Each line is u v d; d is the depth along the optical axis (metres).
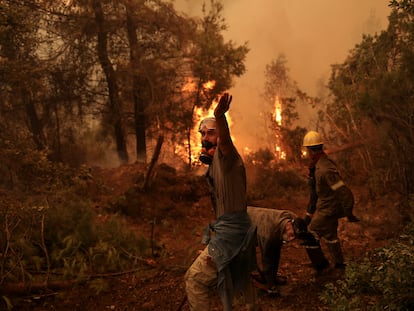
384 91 6.19
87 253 5.57
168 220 7.44
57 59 12.18
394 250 3.95
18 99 11.31
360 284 4.13
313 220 4.97
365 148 8.10
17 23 7.03
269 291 4.49
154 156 7.71
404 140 6.49
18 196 6.55
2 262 4.84
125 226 6.55
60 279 5.09
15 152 6.88
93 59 12.86
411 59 6.18
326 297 3.94
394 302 3.58
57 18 12.23
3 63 7.77
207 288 3.48
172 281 5.13
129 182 8.78
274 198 8.77
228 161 3.30
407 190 6.55
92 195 8.00
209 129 3.47
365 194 7.77
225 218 3.38
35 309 4.56
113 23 12.83
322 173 4.82
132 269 5.46
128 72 12.45
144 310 4.50
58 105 12.81
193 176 8.66
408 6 5.69
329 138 9.82
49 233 5.81
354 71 9.27
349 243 5.92
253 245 3.47
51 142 12.83
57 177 7.05
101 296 4.83
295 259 5.59
